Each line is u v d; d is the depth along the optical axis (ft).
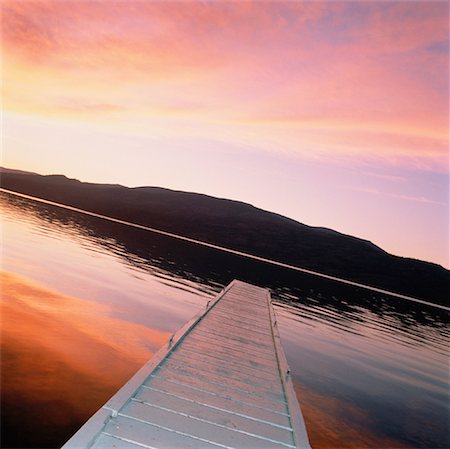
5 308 28.07
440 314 131.34
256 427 12.64
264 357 21.18
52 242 75.77
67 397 16.98
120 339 27.84
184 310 43.78
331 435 20.52
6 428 13.46
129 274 60.44
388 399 29.14
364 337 52.85
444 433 24.52
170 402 13.06
